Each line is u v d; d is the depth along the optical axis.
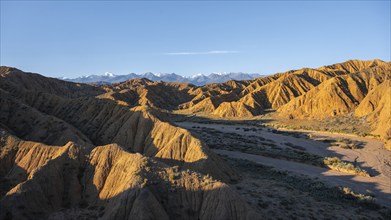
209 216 31.52
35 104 78.56
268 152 71.50
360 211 40.41
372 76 133.12
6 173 41.28
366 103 111.56
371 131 96.06
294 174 55.53
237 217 31.03
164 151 51.53
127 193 32.09
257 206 39.12
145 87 194.00
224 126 123.56
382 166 64.25
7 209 31.17
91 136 65.56
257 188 45.97
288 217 36.91
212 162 47.62
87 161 39.56
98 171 38.00
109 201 34.50
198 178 35.12
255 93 165.75
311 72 179.50
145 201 30.69
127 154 38.44
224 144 79.25
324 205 41.38
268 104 160.75
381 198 46.25
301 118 127.00
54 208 34.38
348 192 46.19
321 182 51.03
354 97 125.06
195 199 33.09
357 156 72.19
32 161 41.09
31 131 59.03
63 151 40.16
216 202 32.09
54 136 57.06
